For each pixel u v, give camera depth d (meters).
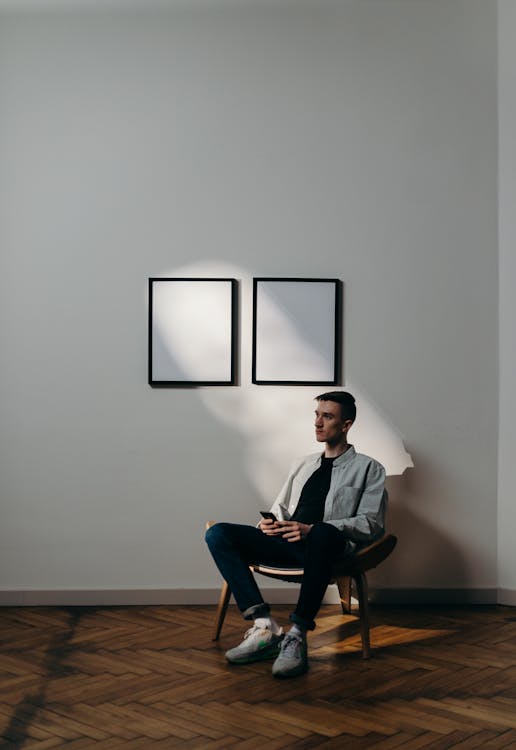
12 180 4.50
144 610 4.36
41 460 4.48
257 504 4.50
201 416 4.50
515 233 4.50
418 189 4.54
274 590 4.48
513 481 4.48
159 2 4.50
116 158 4.53
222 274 4.52
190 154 4.53
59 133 4.52
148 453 4.50
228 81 4.54
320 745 2.62
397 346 4.52
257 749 2.59
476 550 4.50
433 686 3.16
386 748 2.60
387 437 4.52
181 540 4.48
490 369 4.53
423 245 4.54
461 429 4.52
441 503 4.50
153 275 4.51
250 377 4.51
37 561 4.48
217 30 4.54
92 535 4.49
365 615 3.55
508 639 3.81
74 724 2.79
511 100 4.50
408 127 4.54
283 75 4.54
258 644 3.45
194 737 2.68
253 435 4.50
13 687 3.15
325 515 3.87
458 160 4.54
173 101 4.54
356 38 4.54
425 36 4.54
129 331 4.51
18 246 4.50
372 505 3.80
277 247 4.52
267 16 4.53
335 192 4.53
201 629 3.98
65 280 4.51
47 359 4.50
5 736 2.69
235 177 4.53
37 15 4.52
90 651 3.62
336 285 4.50
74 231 4.51
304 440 4.50
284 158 4.53
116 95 4.53
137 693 3.08
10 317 4.50
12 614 4.28
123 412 4.50
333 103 4.54
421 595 4.48
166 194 4.52
